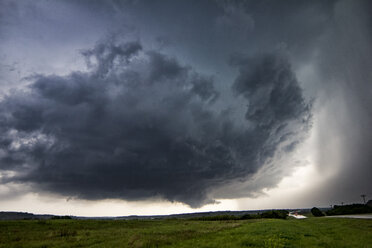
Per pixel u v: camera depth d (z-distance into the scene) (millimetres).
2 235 30719
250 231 26625
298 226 35188
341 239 22188
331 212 105250
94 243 24047
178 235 27250
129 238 25203
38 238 28172
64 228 40906
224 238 22188
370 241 20609
